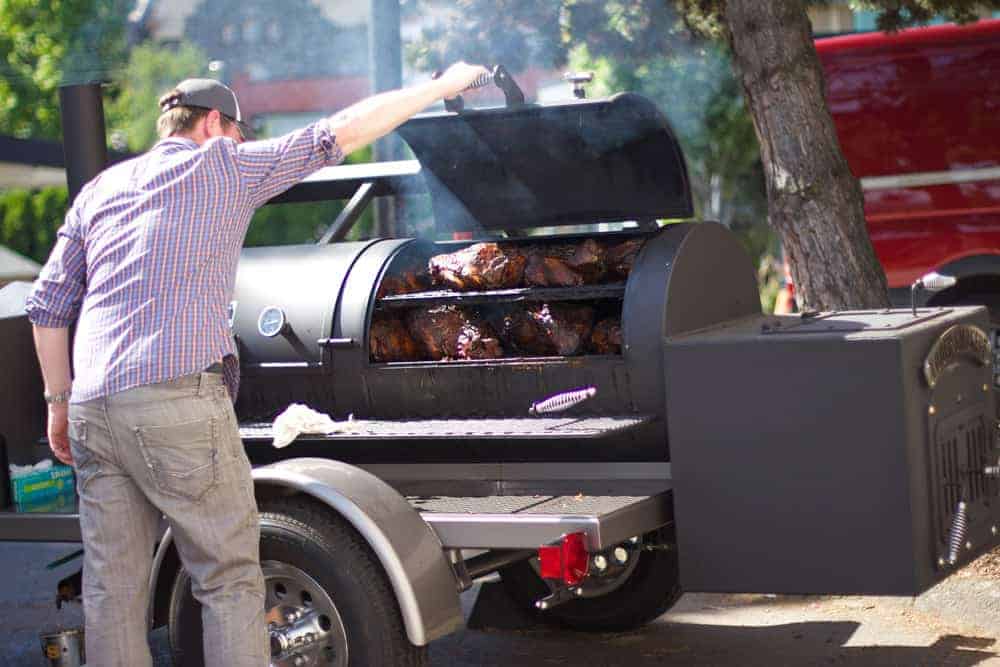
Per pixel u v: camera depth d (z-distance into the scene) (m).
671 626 5.64
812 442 4.04
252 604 3.86
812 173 6.39
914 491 3.95
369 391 4.85
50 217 15.44
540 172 5.17
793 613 5.70
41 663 5.58
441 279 4.90
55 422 4.18
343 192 5.95
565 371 4.57
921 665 4.86
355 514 4.07
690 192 4.99
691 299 4.57
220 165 3.78
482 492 4.86
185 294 3.72
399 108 3.95
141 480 3.75
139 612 3.90
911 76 8.84
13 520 4.96
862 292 6.36
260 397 5.05
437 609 4.06
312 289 4.97
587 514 4.10
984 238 8.76
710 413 4.18
